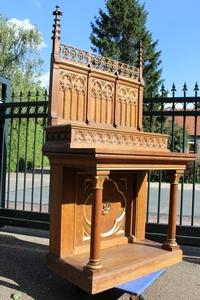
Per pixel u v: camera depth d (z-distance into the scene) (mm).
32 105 6383
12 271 4625
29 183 18344
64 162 3883
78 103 4406
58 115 4203
